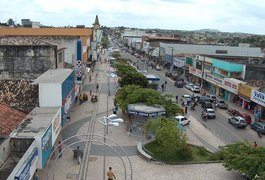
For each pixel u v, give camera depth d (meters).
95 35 118.44
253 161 25.41
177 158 31.22
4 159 21.00
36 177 24.08
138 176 27.53
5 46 43.28
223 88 63.06
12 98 33.09
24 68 44.03
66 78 35.41
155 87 65.69
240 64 61.62
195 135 39.72
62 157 30.67
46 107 31.25
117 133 38.50
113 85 71.19
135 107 39.03
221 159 31.41
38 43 44.44
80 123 41.78
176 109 41.03
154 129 33.75
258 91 49.78
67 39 64.62
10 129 26.20
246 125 45.34
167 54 102.62
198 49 100.31
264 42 185.62
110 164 29.72
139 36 198.50
